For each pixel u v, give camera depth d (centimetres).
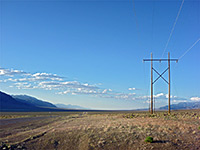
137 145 2289
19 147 2538
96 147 2386
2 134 3528
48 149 2525
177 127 2880
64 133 3053
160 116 4712
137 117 4941
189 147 2088
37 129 3934
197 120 3569
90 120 4950
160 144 2214
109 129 3064
